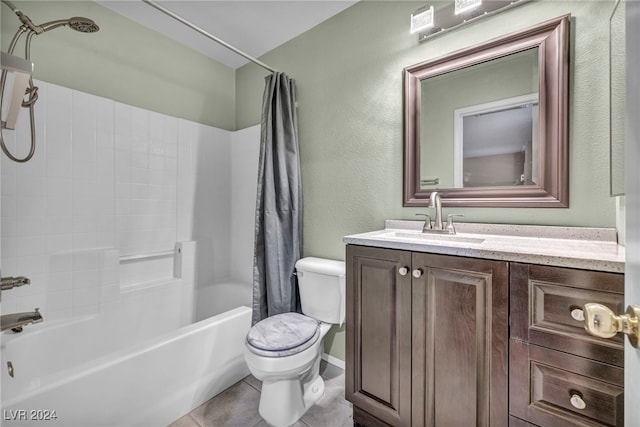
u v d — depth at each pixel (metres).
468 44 1.39
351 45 1.79
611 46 1.03
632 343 0.46
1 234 1.47
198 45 2.25
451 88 1.45
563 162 1.16
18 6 1.54
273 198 1.88
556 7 1.18
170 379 1.37
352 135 1.79
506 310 0.92
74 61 1.72
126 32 1.93
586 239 1.11
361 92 1.75
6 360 1.27
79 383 1.09
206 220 2.38
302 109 2.04
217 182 2.45
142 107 2.02
